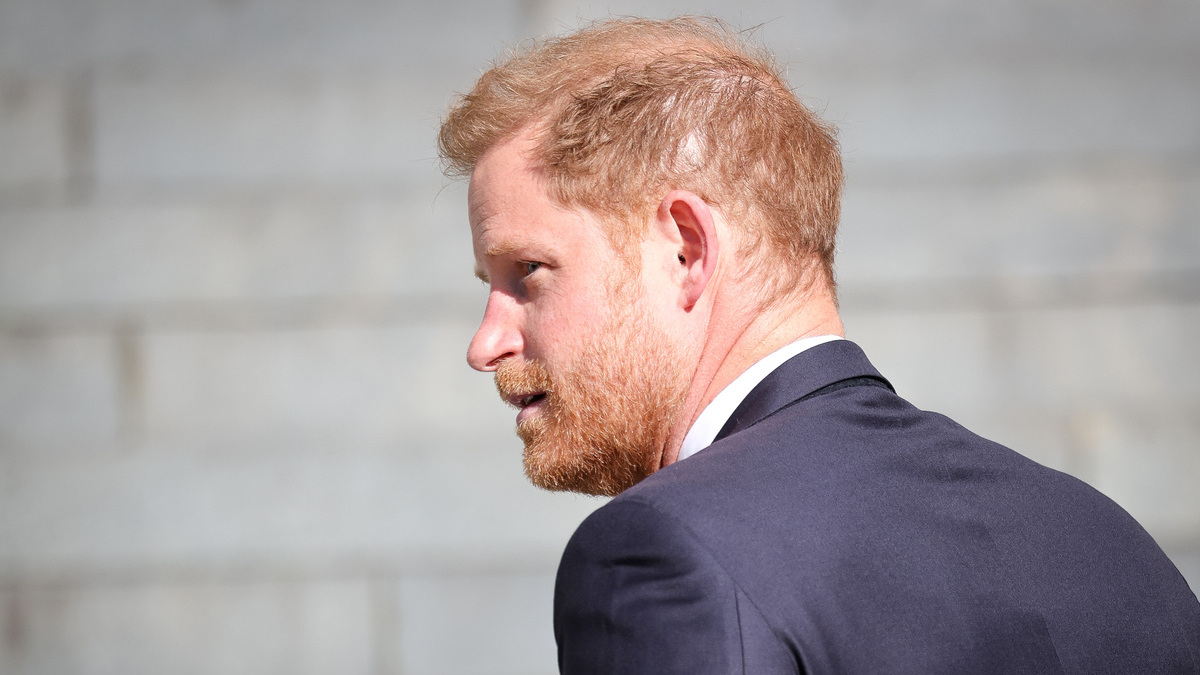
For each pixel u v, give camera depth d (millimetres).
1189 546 10250
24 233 10852
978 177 10711
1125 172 10695
